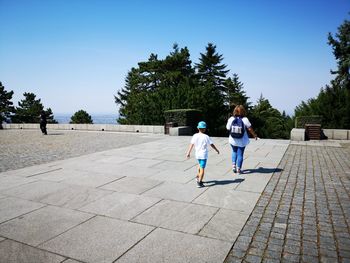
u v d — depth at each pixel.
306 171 7.29
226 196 5.34
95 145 13.30
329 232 3.77
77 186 6.17
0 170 7.98
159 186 6.08
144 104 23.17
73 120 63.25
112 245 3.53
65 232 3.92
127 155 10.12
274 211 4.55
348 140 13.62
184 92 23.69
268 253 3.26
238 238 3.65
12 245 3.58
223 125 26.19
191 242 3.56
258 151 10.56
